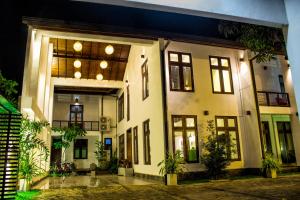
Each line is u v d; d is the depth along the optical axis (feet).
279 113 42.93
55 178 44.37
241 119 38.83
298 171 40.86
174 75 37.14
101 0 10.15
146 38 35.76
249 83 38.65
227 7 11.48
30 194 23.59
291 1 12.00
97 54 53.16
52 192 25.85
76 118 70.03
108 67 56.70
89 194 24.32
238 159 37.14
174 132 34.47
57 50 50.85
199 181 32.17
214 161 32.50
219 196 20.89
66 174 45.73
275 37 16.89
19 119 18.75
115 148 66.03
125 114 56.18
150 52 39.83
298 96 11.32
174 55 37.40
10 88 17.99
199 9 11.05
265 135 47.32
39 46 32.73
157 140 35.40
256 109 37.32
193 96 36.68
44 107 40.09
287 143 47.73
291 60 11.84
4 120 18.42
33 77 31.37
